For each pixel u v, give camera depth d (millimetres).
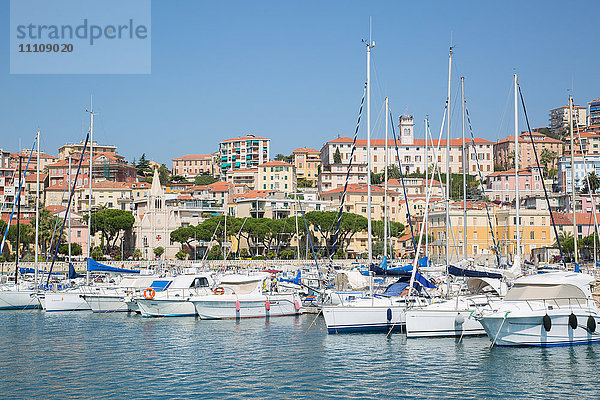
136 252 165875
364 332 51750
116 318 65188
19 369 41438
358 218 161750
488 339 47875
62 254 144000
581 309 44688
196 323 60906
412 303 51719
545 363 40500
